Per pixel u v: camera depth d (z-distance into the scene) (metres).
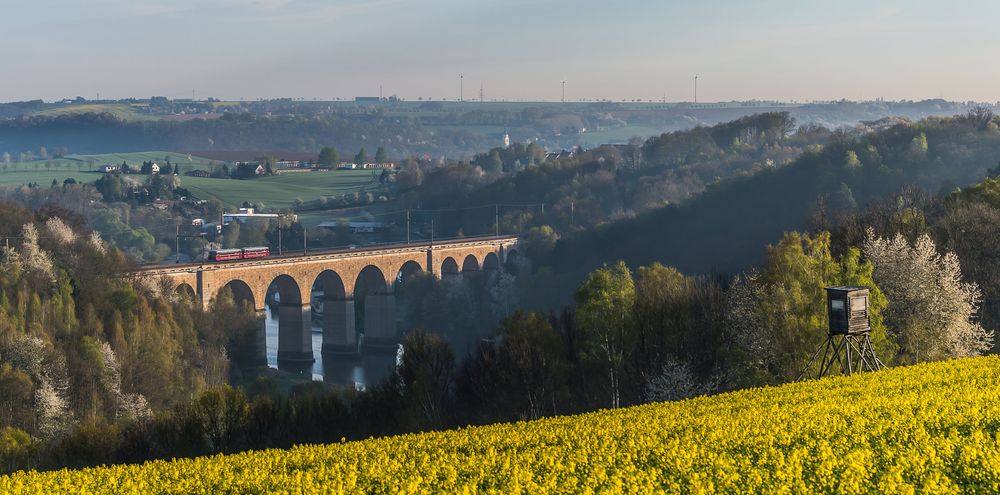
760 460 46.78
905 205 170.00
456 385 122.00
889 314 104.06
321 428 114.94
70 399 137.25
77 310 164.88
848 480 41.31
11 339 139.88
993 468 41.78
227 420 113.00
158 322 168.25
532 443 57.62
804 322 95.31
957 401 59.06
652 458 49.34
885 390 66.94
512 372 114.31
